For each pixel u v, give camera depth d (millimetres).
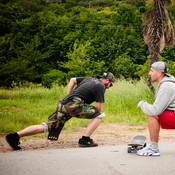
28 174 2516
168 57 36781
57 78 36281
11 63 36438
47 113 9375
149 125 3387
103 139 5348
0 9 46844
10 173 2549
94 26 42531
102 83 4332
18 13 48406
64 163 2928
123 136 5969
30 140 5078
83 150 3734
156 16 13297
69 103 4070
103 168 2715
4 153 3510
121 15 44250
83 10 53812
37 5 68188
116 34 39281
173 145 4133
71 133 6555
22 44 42312
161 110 3240
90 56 37438
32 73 37562
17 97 13664
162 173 2539
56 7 59531
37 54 39375
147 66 29828
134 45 38719
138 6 47031
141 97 10680
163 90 3254
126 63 36094
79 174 2506
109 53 37656
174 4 15719
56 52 43375
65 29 43156
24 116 7969
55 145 4441
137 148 3568
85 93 4184
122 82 12680
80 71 34844
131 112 9492
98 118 4266
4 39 39906
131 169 2678
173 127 3273
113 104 10141
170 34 13359
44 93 14094
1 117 7973
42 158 3178
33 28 43594
